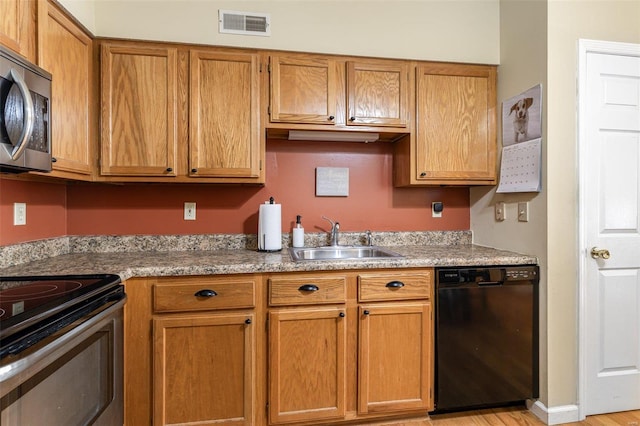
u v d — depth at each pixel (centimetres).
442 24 212
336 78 199
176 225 215
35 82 124
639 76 186
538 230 184
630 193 184
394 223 240
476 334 179
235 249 216
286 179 227
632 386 187
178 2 187
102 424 125
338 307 168
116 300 131
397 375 173
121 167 180
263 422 165
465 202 244
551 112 178
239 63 190
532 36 188
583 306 181
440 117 210
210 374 159
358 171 235
